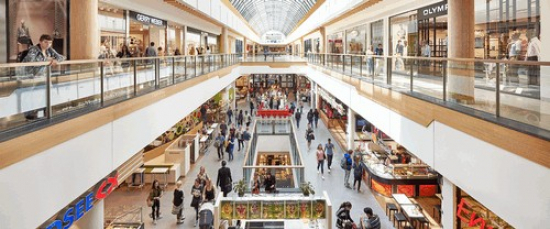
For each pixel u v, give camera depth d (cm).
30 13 883
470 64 533
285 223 838
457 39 713
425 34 1181
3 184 347
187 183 1259
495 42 864
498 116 468
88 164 511
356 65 1225
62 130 445
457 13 711
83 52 670
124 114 634
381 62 958
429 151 624
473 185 486
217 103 2455
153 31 1609
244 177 1052
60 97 486
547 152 354
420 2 1184
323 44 2833
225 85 1920
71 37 669
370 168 1173
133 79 724
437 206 946
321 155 1346
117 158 608
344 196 1130
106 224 853
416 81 736
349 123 1599
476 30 952
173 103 931
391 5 1396
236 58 2498
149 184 1235
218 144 1587
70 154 465
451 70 591
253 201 761
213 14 1869
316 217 760
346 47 2316
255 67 2756
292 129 1764
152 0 1289
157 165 1259
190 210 1031
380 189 1113
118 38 1263
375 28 1730
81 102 539
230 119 2348
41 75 446
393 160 1215
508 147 412
